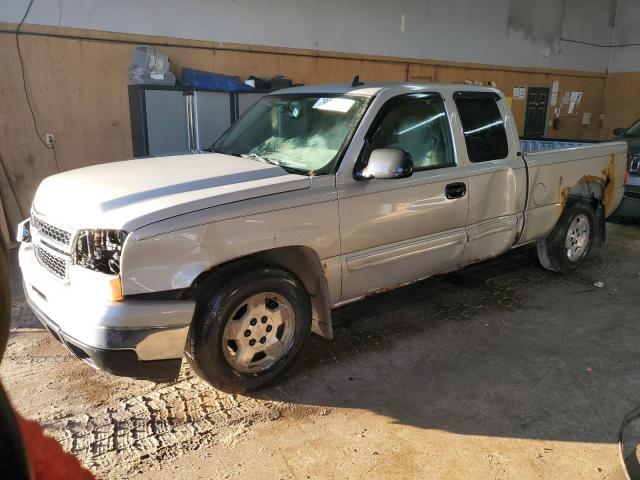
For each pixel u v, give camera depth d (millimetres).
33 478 674
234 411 3230
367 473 2717
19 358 3809
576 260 5676
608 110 15703
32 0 6410
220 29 8016
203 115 7164
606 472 2736
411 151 3984
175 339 2924
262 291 3275
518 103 13328
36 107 6688
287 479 2666
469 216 4324
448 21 11188
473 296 5070
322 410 3250
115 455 2820
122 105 7301
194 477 2670
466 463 2797
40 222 3363
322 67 9359
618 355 3975
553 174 5000
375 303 4859
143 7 7238
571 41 14219
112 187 3221
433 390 3479
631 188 7383
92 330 2775
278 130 4191
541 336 4266
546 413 3238
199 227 2955
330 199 3465
